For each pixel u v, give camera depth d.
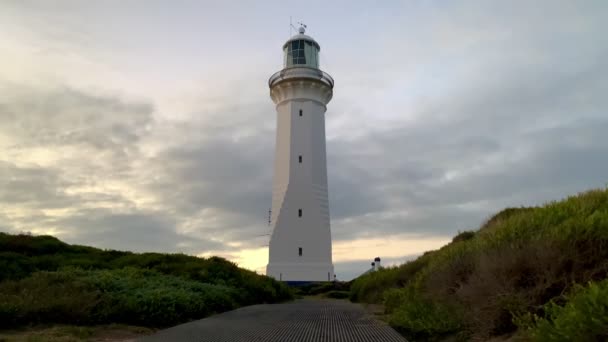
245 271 23.33
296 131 41.34
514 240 8.15
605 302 4.24
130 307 10.32
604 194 9.38
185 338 8.04
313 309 15.55
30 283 11.49
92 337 8.60
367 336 7.98
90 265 18.69
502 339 6.02
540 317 5.65
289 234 38.78
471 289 7.47
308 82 42.00
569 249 6.45
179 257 21.59
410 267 18.86
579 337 4.21
